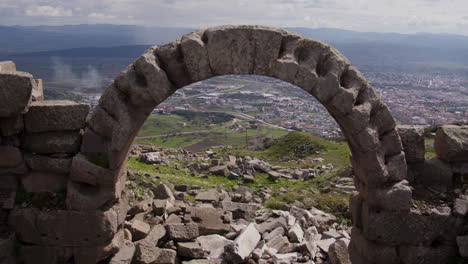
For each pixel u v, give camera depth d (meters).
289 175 20.00
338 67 6.26
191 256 8.30
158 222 9.67
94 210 6.75
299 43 6.38
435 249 6.71
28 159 6.88
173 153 23.34
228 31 6.20
